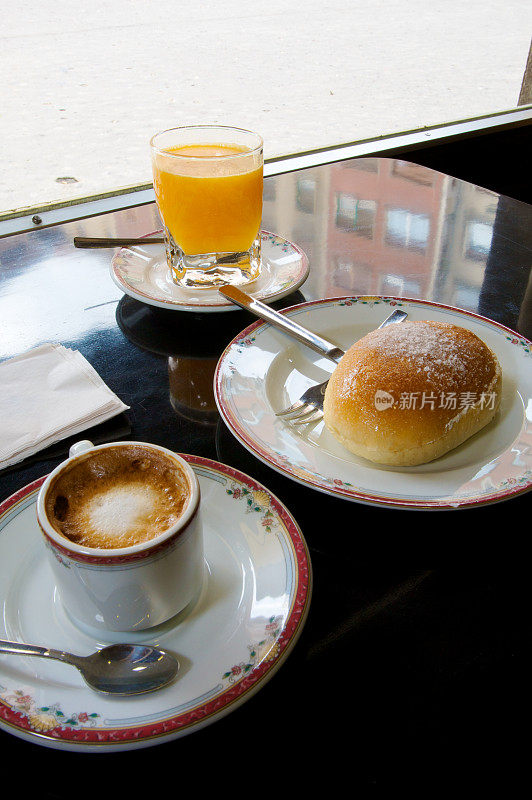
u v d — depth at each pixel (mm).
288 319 673
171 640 355
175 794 314
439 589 428
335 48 2281
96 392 582
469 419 534
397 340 568
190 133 836
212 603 376
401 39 2422
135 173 1403
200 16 2471
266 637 353
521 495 472
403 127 1636
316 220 971
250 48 2211
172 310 758
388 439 513
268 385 600
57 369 605
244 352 629
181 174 722
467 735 342
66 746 297
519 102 1878
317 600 418
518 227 964
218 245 763
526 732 344
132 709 314
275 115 1701
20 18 2201
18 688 324
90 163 1436
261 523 418
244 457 538
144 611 346
